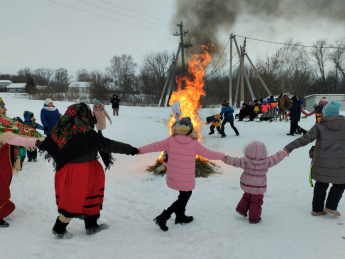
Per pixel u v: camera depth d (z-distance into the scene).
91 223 3.75
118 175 6.73
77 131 3.42
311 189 5.60
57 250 3.20
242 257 3.13
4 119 4.16
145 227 4.03
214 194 5.46
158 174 6.63
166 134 13.23
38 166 7.49
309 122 16.95
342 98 26.66
